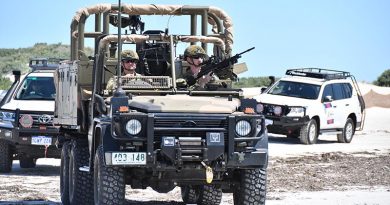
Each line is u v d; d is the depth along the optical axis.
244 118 20.97
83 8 24.84
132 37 23.84
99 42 23.66
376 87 109.00
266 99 54.25
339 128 55.97
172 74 23.20
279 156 45.06
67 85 26.72
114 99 20.62
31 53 172.25
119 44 21.94
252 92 90.94
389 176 36.09
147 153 20.41
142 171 21.42
